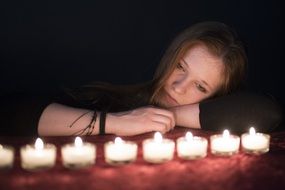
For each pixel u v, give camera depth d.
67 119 0.95
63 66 1.35
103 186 0.73
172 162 0.82
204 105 1.03
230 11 1.43
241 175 0.78
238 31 1.44
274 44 1.47
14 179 0.74
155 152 0.81
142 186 0.73
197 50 1.06
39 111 0.95
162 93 1.11
